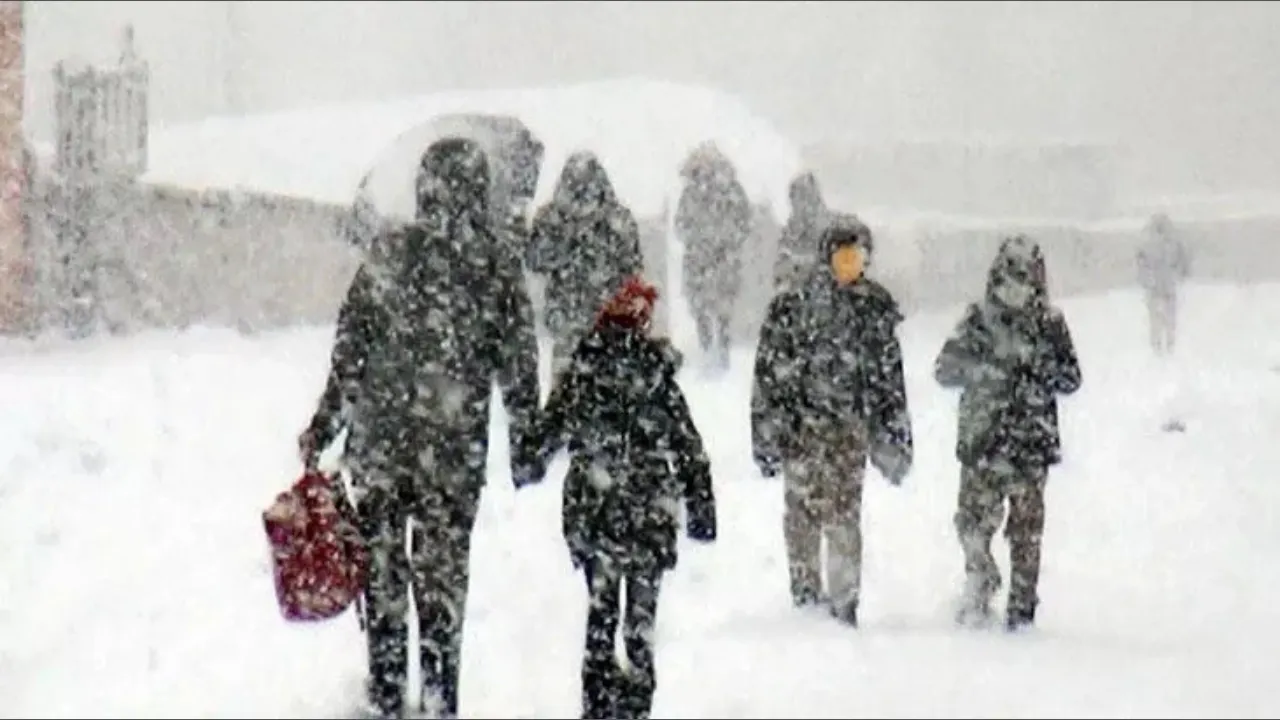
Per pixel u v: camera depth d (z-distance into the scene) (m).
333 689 24.89
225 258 77.06
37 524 36.75
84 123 71.31
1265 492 45.28
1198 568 36.84
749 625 30.12
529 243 41.50
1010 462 30.72
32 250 68.94
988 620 31.00
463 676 26.38
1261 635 30.17
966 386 31.19
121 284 71.62
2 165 67.94
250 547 35.12
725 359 69.88
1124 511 43.28
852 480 30.75
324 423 23.39
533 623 30.16
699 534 23.91
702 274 69.88
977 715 23.38
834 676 26.05
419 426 23.12
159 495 39.88
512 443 23.72
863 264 31.00
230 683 25.11
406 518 23.52
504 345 23.48
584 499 23.73
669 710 23.89
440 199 23.48
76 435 46.09
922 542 38.75
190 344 66.75
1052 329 31.11
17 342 65.31
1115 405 59.94
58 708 23.44
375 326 23.27
